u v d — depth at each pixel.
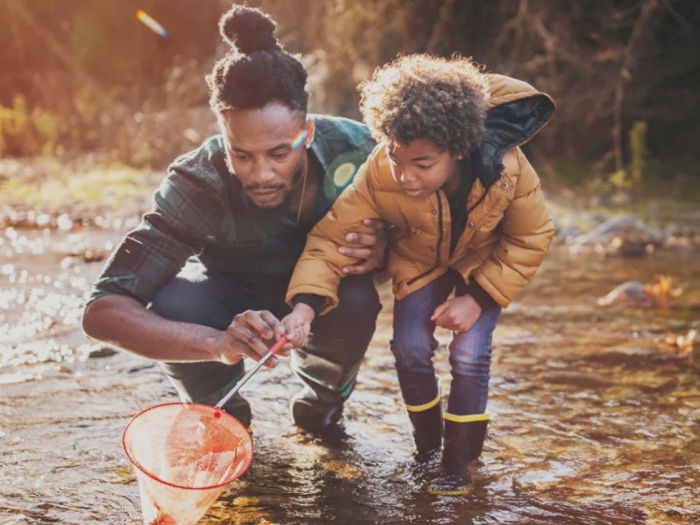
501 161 2.57
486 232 2.70
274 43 2.54
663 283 5.25
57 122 13.31
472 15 11.30
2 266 5.85
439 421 2.87
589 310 4.98
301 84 2.52
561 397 3.44
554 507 2.48
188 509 2.02
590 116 10.88
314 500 2.52
